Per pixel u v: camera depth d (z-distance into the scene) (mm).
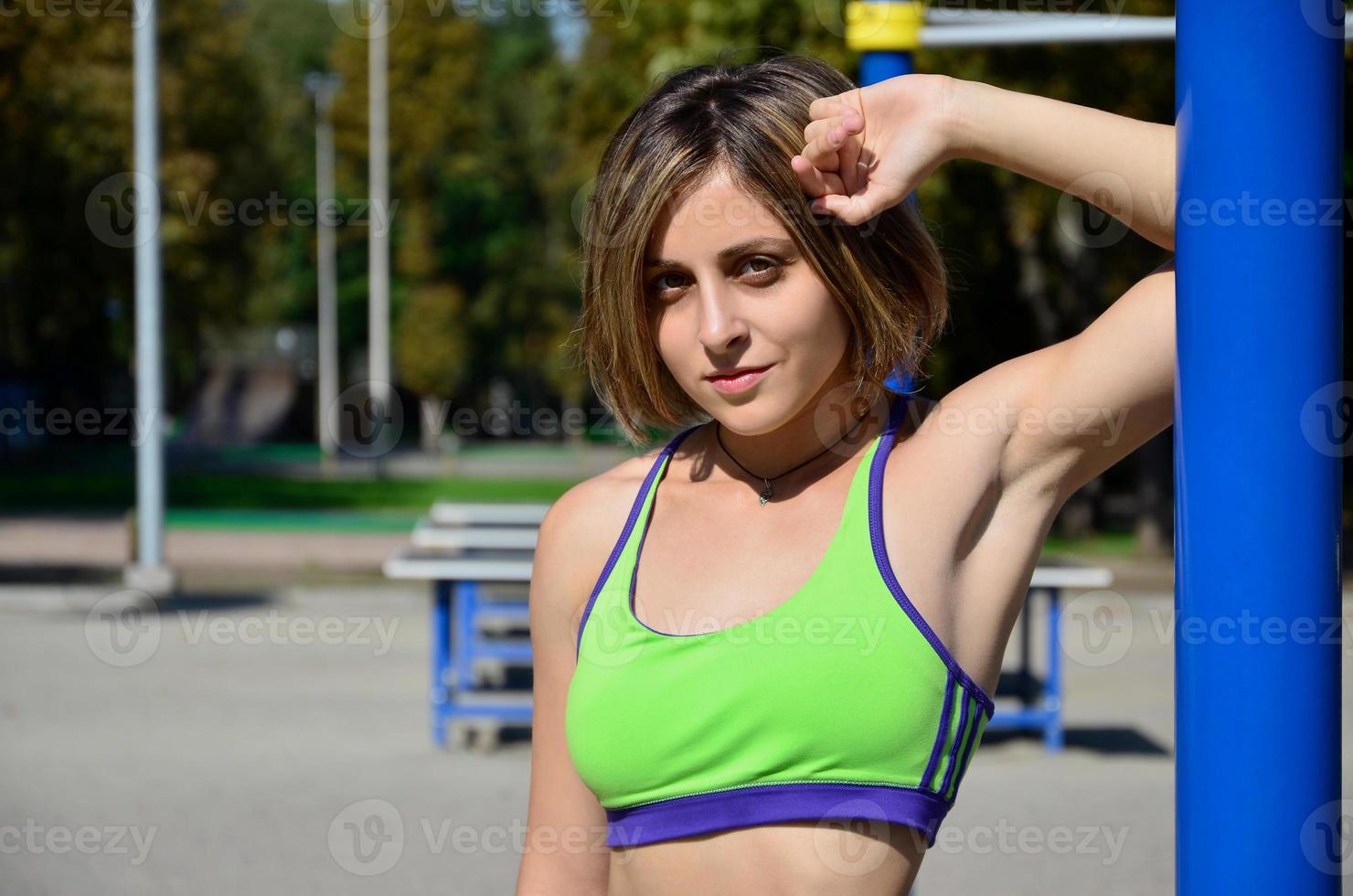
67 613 12312
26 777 6719
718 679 1365
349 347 49938
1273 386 1083
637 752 1392
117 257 24719
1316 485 1087
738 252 1382
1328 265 1089
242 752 7309
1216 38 1096
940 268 1480
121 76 21750
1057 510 1442
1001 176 14828
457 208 47500
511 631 11281
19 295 27516
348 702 8641
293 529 19344
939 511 1391
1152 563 16094
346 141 35531
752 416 1410
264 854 5484
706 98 1422
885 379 1437
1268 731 1086
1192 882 1121
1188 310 1120
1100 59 12977
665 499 1536
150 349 13125
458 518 12938
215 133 27281
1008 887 5125
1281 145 1082
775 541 1450
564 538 1580
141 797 6379
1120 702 8953
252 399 48281
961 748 1371
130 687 9055
